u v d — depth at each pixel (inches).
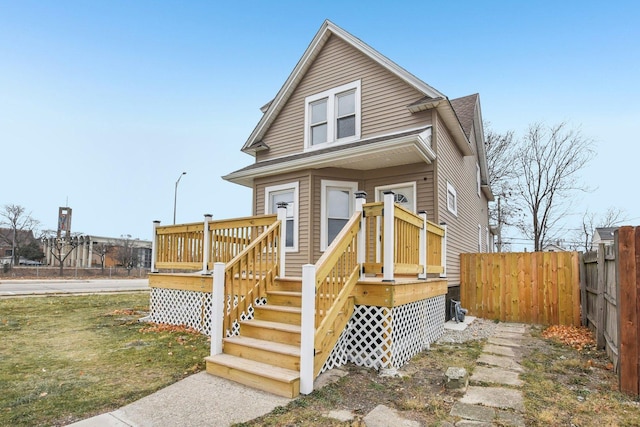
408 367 184.4
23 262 1295.5
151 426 115.0
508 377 167.9
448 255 337.7
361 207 192.4
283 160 371.6
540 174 857.5
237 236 243.9
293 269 348.5
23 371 166.1
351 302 183.3
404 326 198.7
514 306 342.0
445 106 312.2
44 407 128.0
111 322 287.7
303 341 145.3
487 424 118.2
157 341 225.1
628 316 148.2
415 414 125.4
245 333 187.5
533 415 125.5
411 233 213.8
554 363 192.9
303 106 394.9
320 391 144.5
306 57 387.9
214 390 145.4
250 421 118.7
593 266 268.8
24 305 380.5
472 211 514.0
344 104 369.4
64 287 666.8
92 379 156.6
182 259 279.7
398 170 329.1
